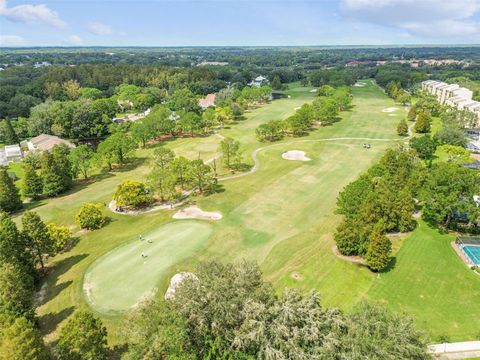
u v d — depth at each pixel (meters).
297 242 50.97
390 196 51.84
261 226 55.91
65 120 124.25
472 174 50.09
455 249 47.75
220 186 72.75
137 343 27.86
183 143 106.19
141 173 83.56
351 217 51.69
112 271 44.69
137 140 102.62
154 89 188.00
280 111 150.00
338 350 25.45
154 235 53.53
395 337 25.19
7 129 119.50
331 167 81.50
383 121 125.38
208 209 62.34
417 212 58.09
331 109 121.50
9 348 26.09
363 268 44.59
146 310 29.61
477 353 31.44
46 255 49.72
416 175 58.72
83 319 28.77
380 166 63.25
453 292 39.97
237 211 61.25
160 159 73.31
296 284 41.84
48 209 66.62
